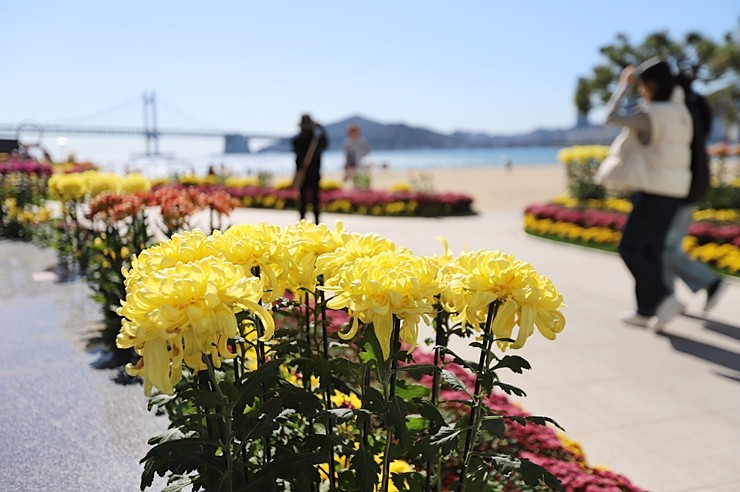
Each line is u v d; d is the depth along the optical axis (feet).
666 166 16.24
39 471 7.99
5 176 32.01
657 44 75.77
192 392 4.77
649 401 12.42
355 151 62.90
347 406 8.04
